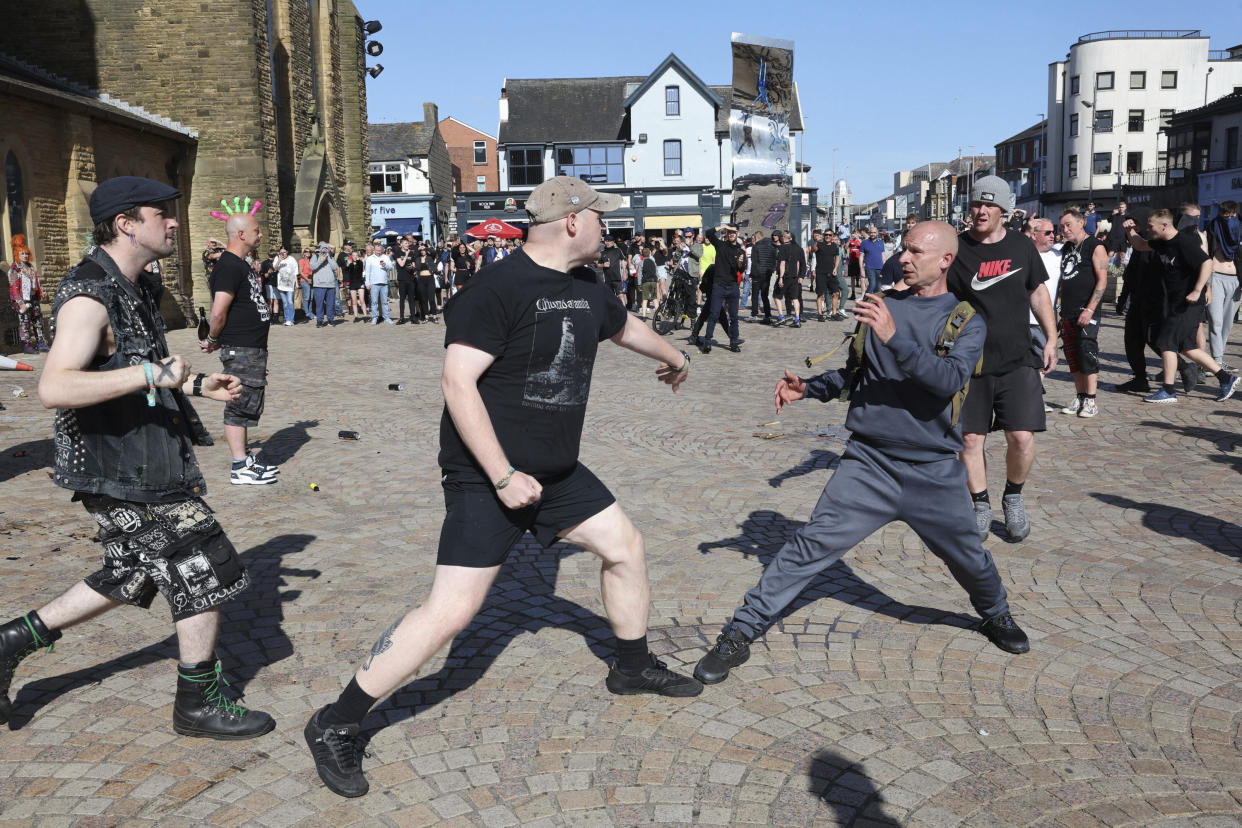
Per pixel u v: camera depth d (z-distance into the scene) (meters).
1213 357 10.16
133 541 2.92
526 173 48.53
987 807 2.71
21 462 7.21
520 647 3.81
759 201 27.55
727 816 2.67
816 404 9.52
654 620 4.09
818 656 3.71
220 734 3.10
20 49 22.75
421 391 10.85
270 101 24.11
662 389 10.60
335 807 2.74
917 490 3.45
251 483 6.52
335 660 3.71
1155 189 66.00
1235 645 3.77
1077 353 8.38
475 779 2.87
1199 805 2.70
